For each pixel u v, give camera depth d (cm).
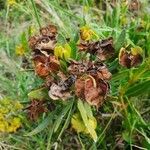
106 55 19
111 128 22
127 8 27
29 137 21
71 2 29
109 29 24
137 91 20
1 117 21
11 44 26
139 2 28
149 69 20
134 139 21
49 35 20
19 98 22
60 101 20
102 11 27
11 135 21
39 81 22
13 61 24
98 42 19
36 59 19
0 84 23
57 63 19
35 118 20
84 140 21
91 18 27
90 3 28
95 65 18
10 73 25
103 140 21
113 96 20
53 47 19
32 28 24
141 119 21
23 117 21
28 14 27
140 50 19
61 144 21
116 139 22
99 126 21
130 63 19
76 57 20
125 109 20
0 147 21
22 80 23
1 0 29
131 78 20
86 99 18
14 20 28
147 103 23
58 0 28
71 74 18
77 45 20
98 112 21
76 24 26
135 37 24
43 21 26
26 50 23
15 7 28
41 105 20
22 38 23
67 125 19
